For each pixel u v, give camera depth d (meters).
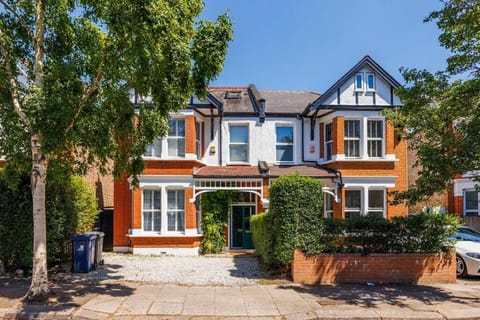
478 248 11.81
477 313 7.68
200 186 16.25
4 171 9.66
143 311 7.68
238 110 17.97
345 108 16.67
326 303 8.32
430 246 10.57
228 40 8.59
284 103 19.09
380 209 16.83
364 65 16.95
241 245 17.59
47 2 8.48
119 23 7.29
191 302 8.34
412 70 9.12
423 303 8.38
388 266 10.36
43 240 8.43
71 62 8.24
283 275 10.98
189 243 15.92
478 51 8.23
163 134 10.38
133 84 8.90
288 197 10.44
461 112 8.44
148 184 15.96
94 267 12.11
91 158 9.77
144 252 15.83
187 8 8.18
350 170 16.47
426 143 9.20
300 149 17.88
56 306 7.85
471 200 18.17
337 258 10.30
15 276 10.59
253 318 7.41
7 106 8.52
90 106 8.31
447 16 8.50
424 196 9.48
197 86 8.56
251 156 17.62
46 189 11.20
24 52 8.84
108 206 21.42
